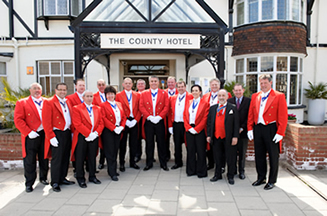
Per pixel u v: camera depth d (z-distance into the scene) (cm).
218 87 500
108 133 466
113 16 604
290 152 531
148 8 607
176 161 534
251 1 945
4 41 936
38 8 938
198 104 470
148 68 1053
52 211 346
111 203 369
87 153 452
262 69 938
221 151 454
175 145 524
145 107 517
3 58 921
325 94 953
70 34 946
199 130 461
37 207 358
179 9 613
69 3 932
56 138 419
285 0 919
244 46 953
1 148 538
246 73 962
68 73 960
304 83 1010
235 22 993
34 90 418
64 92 426
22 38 942
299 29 932
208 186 432
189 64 909
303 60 988
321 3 995
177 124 509
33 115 415
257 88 949
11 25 944
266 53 919
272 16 920
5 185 447
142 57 932
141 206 359
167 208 351
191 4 613
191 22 614
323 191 397
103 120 461
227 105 438
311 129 494
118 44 604
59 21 945
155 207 354
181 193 403
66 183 448
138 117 527
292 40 917
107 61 908
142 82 584
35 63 949
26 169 417
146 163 530
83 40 612
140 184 445
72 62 957
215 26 617
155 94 517
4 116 600
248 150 580
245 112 466
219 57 622
